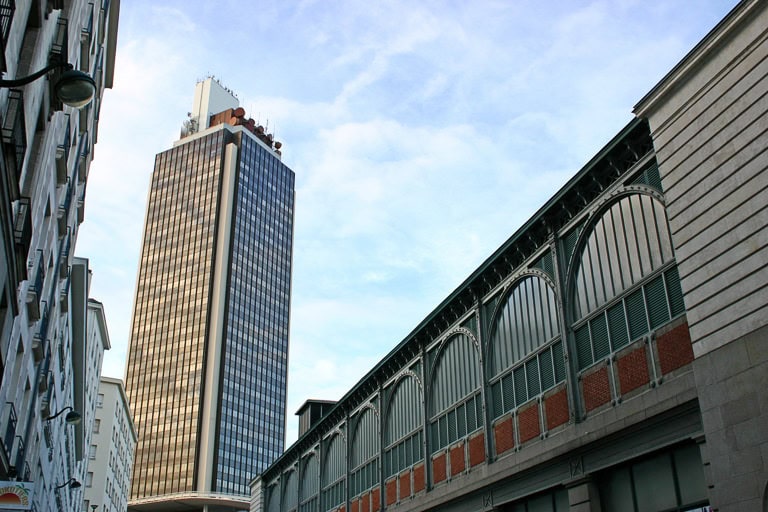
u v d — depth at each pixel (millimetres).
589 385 20625
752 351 14688
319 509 40594
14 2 12328
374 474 34500
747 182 15578
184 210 176875
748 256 15258
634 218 19844
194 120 195750
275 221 185375
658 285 18547
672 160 17844
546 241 23688
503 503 23391
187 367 157750
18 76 14773
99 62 29578
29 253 19219
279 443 165125
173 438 152000
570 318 21859
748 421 14492
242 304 167375
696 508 16219
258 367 166250
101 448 90438
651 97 18766
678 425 16812
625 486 18531
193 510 146000
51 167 20266
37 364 24938
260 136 194875
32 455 27156
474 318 27688
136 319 170250
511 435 23938
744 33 16312
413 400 31828
